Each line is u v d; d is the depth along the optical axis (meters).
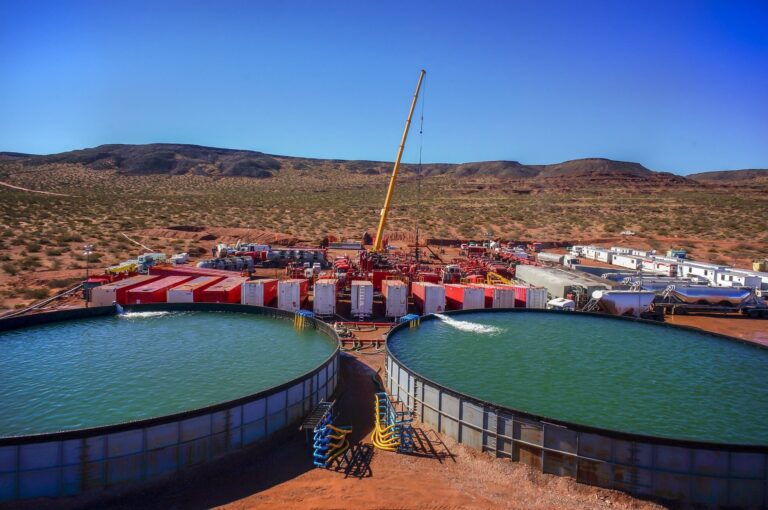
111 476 15.59
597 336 31.00
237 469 17.17
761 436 18.25
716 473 15.40
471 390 21.88
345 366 28.03
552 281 43.59
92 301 35.66
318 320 30.64
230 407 17.72
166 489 15.91
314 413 20.00
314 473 17.16
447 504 15.42
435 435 19.84
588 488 16.17
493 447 18.09
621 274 51.75
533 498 15.89
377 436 19.50
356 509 15.02
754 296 44.06
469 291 38.56
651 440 15.66
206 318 33.47
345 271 50.34
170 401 20.09
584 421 19.17
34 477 14.86
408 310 41.47
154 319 33.00
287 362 25.05
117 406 19.56
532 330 32.22
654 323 33.91
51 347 26.86
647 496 15.73
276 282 41.47
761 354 27.83
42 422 18.19
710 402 21.16
